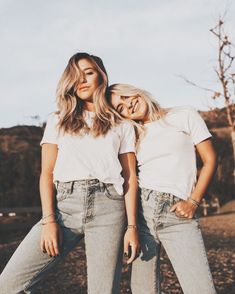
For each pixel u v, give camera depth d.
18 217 21.02
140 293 2.99
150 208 2.92
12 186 25.81
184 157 2.99
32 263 2.66
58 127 2.78
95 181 2.67
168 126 3.04
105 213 2.69
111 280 2.69
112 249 2.69
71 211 2.69
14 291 2.64
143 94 3.10
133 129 2.94
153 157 3.00
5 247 9.52
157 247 2.97
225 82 10.43
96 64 2.87
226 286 5.66
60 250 2.68
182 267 2.83
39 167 26.77
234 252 8.09
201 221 15.66
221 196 25.48
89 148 2.71
